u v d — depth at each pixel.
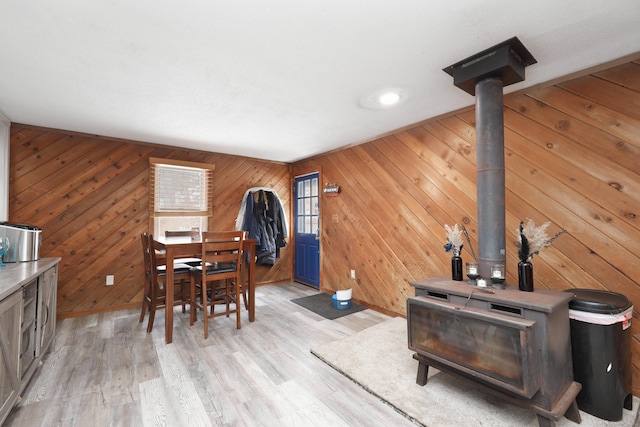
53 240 3.18
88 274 3.36
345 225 3.97
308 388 1.92
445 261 2.83
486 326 1.51
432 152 2.94
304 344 2.57
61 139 3.22
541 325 1.40
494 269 1.75
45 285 2.23
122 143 3.58
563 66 1.96
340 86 2.21
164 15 1.42
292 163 5.02
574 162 2.05
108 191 3.48
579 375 1.67
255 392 1.87
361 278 3.74
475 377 1.63
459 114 2.72
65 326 2.97
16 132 3.00
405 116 2.88
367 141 3.64
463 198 2.70
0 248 2.29
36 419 1.60
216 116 2.82
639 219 1.81
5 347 1.52
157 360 2.27
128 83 2.13
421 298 1.85
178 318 3.21
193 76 2.04
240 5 1.36
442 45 1.70
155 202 3.76
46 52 1.73
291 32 1.56
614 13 1.43
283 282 4.96
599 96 1.95
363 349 2.45
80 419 1.61
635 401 1.78
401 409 1.69
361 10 1.40
